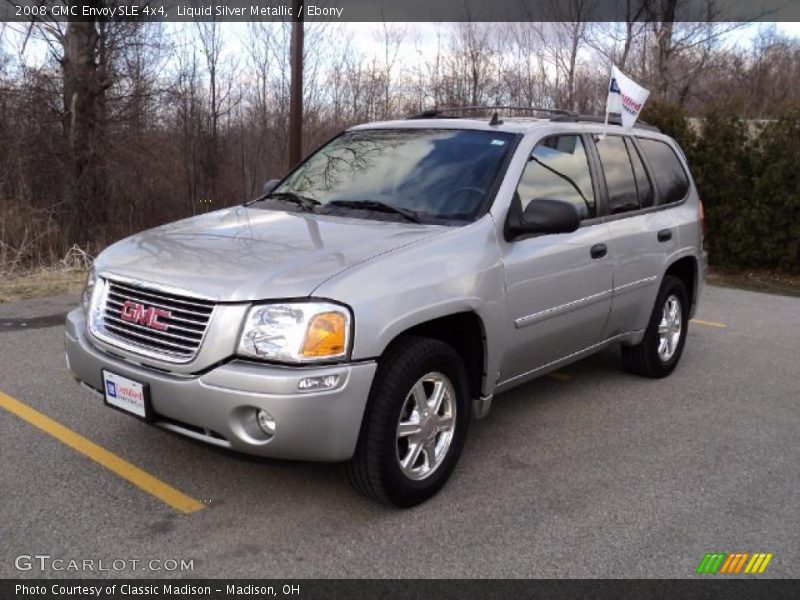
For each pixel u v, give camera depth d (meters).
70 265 10.60
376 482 3.54
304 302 3.29
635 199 5.48
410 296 3.54
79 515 3.57
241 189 21.03
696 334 7.72
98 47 14.27
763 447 4.72
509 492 3.98
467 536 3.52
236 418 3.27
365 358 3.36
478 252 3.98
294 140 11.15
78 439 4.39
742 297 10.07
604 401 5.48
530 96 20.72
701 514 3.82
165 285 3.49
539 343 4.51
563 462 4.39
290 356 3.24
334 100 20.72
